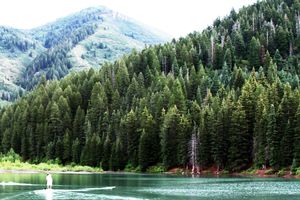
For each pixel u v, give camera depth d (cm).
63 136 19025
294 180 10469
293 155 12381
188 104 18150
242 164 13562
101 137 18488
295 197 6581
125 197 6581
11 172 14825
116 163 16538
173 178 11369
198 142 14362
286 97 12838
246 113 13938
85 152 17550
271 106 12788
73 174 14025
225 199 6344
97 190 7756
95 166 17288
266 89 15062
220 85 18838
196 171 14288
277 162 12556
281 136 12650
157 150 15962
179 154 14850
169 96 17700
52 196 6712
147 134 15912
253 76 17712
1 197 6562
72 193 7181
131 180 10550
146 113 16375
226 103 14188
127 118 16688
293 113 12625
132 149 16438
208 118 14388
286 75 19238
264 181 10131
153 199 6338
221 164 13938
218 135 13888
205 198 6488
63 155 18512
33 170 15962
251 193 7256
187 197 6631
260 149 13000
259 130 13088
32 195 6850
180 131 14950
